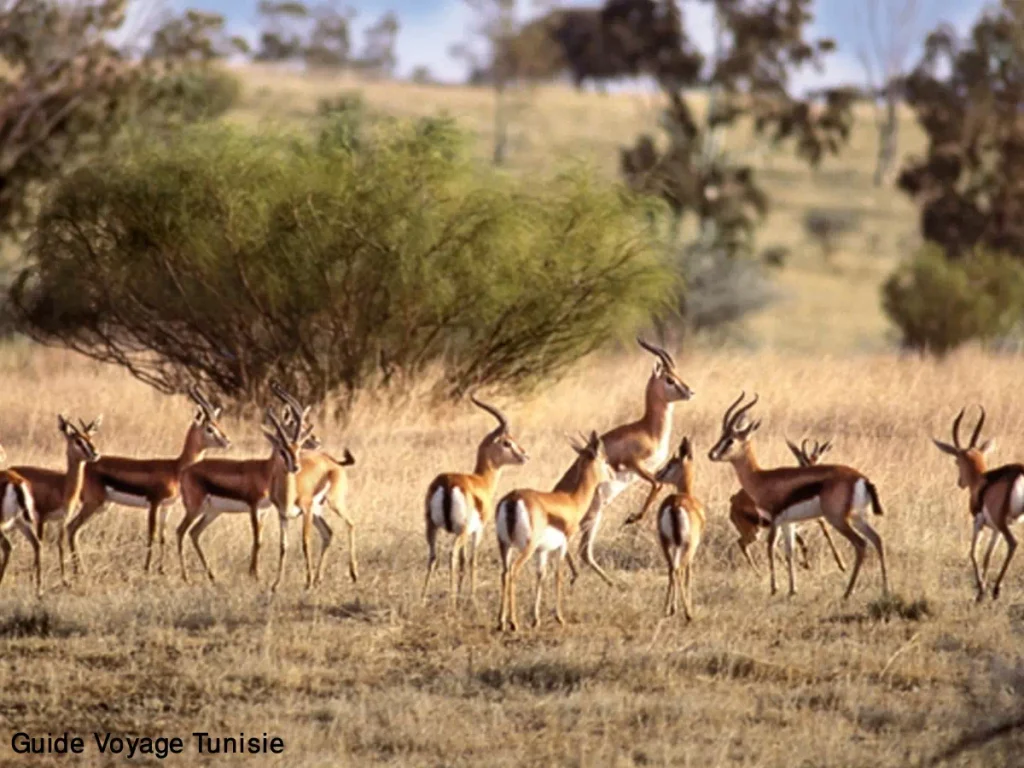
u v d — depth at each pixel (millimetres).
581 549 44156
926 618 39844
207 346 76688
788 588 43625
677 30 159375
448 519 41312
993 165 166750
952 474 56156
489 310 73875
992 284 131875
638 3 160000
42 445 66875
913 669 35219
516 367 77062
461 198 74562
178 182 73375
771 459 58312
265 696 34281
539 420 74000
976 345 130000
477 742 30938
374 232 72438
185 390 77625
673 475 44281
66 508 45125
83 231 75312
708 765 29500
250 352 75500
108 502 46750
